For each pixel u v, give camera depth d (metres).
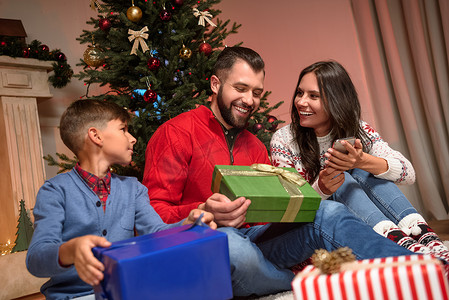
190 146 1.53
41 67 3.39
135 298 0.70
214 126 1.59
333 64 1.66
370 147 1.68
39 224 1.06
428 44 3.26
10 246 2.79
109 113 1.25
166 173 1.48
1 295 2.36
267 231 1.30
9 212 3.30
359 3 3.59
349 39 3.72
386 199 1.49
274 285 1.22
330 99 1.61
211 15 2.53
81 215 1.15
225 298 0.79
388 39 3.40
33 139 3.36
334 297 0.68
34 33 3.81
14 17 3.74
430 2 3.21
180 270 0.75
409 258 0.70
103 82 2.64
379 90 3.52
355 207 1.42
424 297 0.64
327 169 1.39
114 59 2.38
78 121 1.22
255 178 1.18
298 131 1.73
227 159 1.57
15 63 3.24
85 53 2.58
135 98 2.48
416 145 3.31
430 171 3.31
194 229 0.88
